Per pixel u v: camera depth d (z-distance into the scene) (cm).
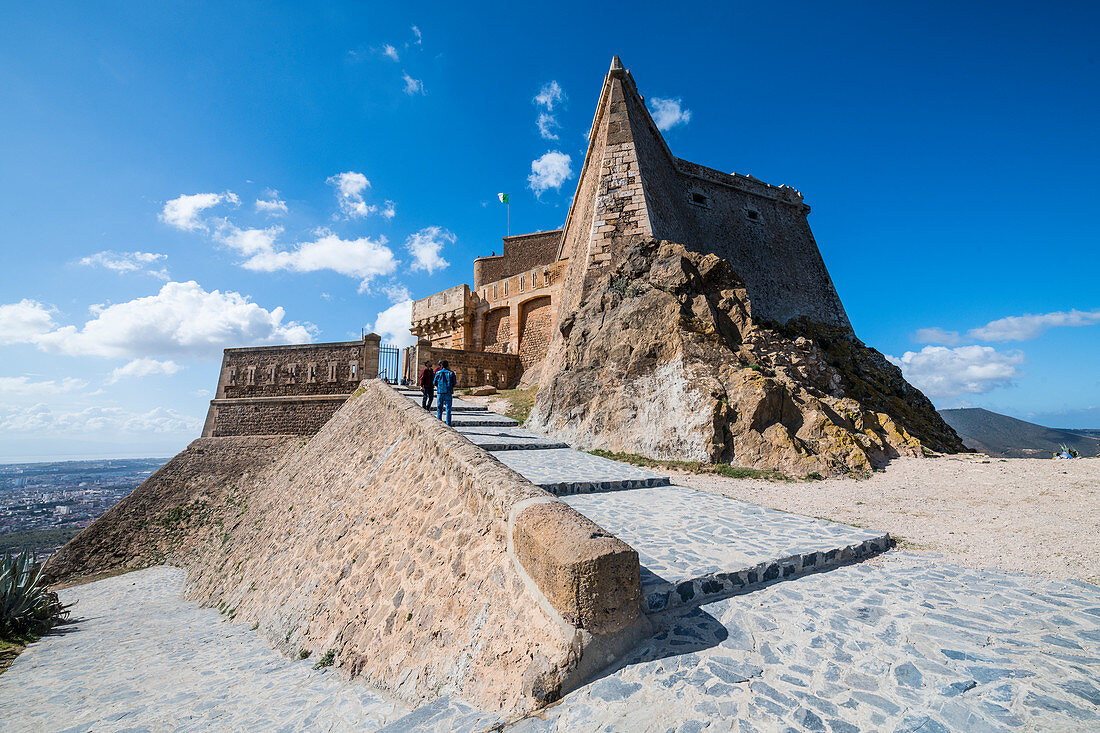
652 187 1817
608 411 1316
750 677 315
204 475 2512
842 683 307
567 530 372
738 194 2616
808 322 2491
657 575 436
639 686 310
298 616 672
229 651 660
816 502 812
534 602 370
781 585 458
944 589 445
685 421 1176
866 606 412
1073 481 852
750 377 1188
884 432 1241
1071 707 276
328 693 443
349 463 1098
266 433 2664
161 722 420
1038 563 501
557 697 309
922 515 714
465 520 521
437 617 446
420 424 817
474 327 3228
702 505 732
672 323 1320
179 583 1608
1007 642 349
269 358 2792
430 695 375
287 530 1069
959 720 271
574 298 1700
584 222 1938
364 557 654
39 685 599
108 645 808
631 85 1980
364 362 2539
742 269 2427
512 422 1541
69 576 2014
